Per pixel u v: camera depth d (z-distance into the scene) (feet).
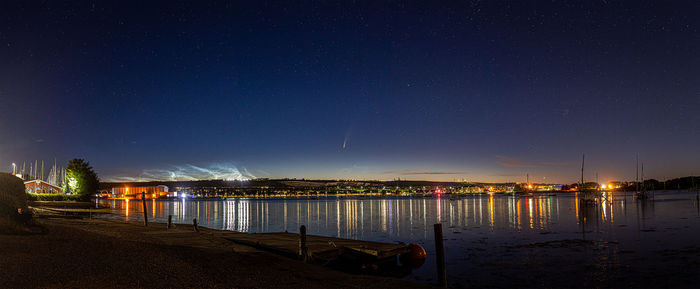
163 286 43.91
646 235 163.94
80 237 79.87
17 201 81.30
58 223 116.67
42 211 180.65
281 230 220.02
